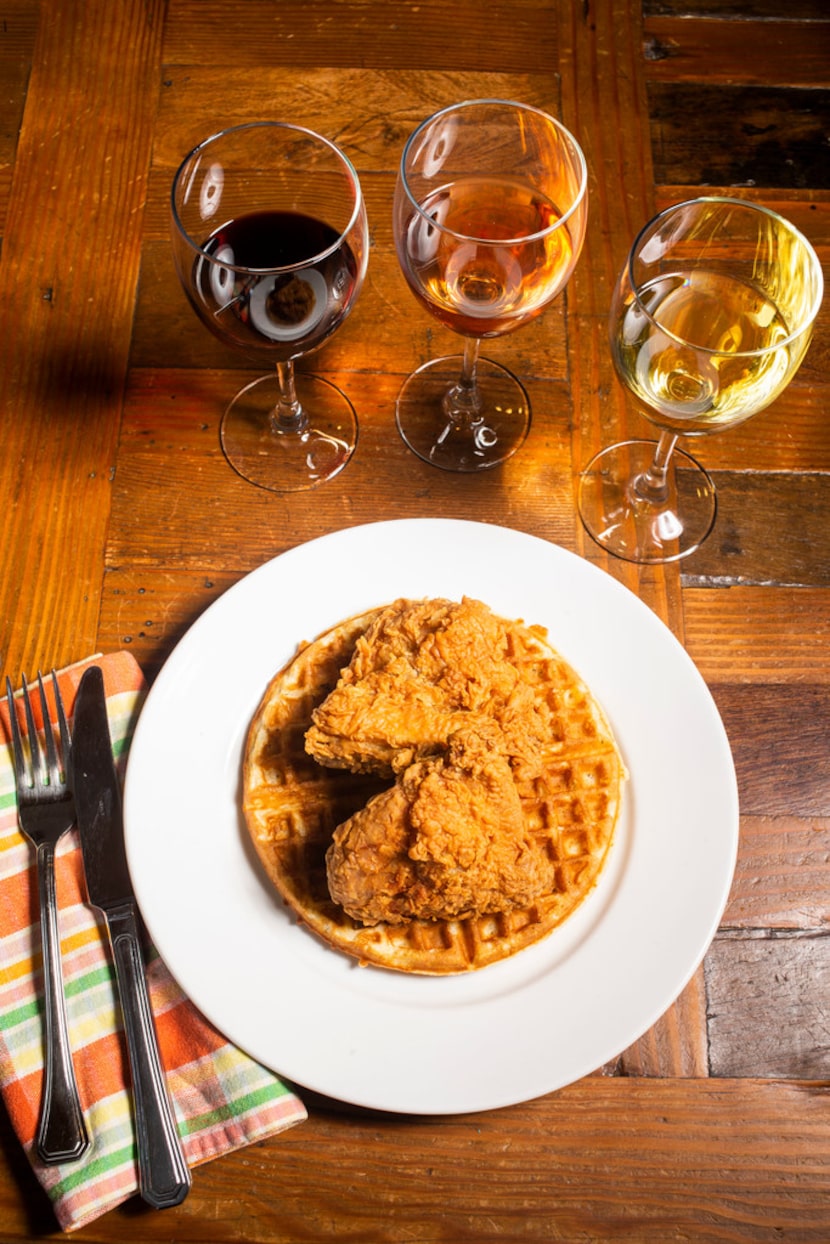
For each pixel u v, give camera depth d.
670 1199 0.64
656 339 0.67
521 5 0.88
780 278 0.72
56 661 0.74
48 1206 0.64
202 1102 0.64
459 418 0.79
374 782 0.67
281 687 0.68
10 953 0.66
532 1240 0.64
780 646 0.75
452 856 0.61
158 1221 0.64
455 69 0.87
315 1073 0.62
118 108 0.85
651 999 0.63
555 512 0.77
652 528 0.77
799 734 0.73
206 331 0.81
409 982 0.64
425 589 0.71
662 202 0.84
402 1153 0.65
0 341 0.80
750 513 0.78
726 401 0.69
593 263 0.83
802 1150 0.65
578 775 0.67
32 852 0.68
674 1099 0.66
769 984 0.68
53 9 0.88
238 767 0.68
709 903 0.65
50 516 0.77
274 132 0.72
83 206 0.83
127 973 0.65
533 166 0.74
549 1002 0.64
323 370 0.80
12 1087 0.64
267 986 0.64
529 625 0.71
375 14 0.88
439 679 0.65
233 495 0.77
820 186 0.85
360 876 0.62
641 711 0.69
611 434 0.79
